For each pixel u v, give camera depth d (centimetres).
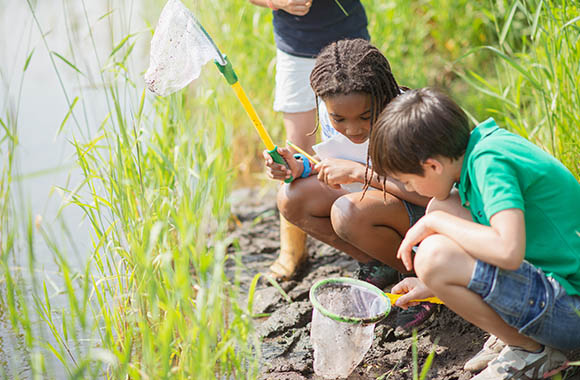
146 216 239
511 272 198
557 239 202
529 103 395
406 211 259
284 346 260
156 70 241
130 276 246
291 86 303
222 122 323
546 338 204
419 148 199
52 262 325
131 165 266
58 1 540
